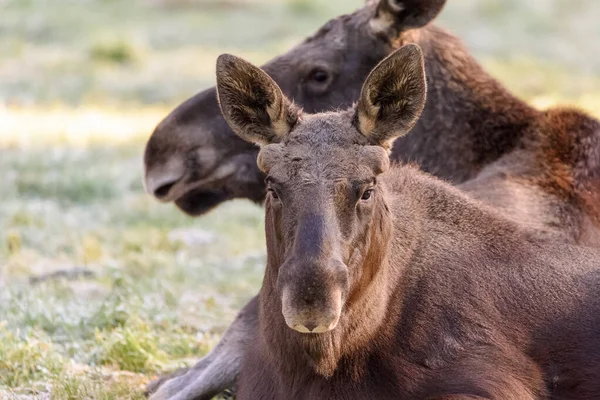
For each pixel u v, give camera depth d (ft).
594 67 177.37
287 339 40.47
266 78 38.81
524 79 163.53
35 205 95.20
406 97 39.37
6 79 162.40
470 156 57.47
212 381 50.65
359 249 38.19
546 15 211.20
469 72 58.34
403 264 42.83
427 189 46.11
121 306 62.13
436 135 57.67
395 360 41.22
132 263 74.90
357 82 57.82
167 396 50.62
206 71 171.73
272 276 40.47
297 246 36.45
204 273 75.00
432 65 57.93
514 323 43.37
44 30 197.36
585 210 53.36
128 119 142.10
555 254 45.85
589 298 44.37
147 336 57.06
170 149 57.72
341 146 38.37
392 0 56.44
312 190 37.27
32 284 70.38
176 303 66.80
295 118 39.42
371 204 38.50
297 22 207.82
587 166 54.90
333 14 215.92
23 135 127.65
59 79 164.35
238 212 97.60
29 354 53.72
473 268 43.93
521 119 57.16
